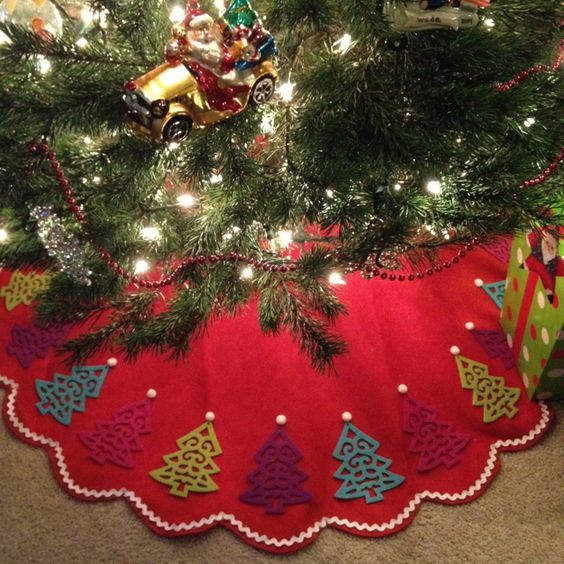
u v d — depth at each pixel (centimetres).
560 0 89
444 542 108
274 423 120
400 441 118
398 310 134
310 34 90
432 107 85
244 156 91
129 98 76
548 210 94
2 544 107
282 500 111
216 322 131
